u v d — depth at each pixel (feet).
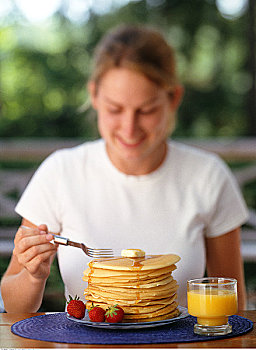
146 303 4.76
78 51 41.34
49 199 6.97
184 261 6.57
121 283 4.76
